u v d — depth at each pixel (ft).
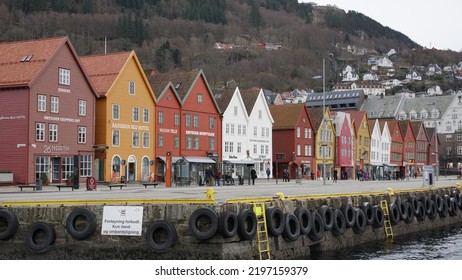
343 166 333.83
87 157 200.23
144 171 222.07
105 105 205.87
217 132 259.19
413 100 533.55
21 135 180.24
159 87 235.81
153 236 74.43
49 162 186.50
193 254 72.95
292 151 294.66
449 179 290.56
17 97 181.37
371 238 113.29
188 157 238.89
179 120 238.89
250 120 279.28
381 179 334.44
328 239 97.25
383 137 386.73
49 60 184.96
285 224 84.12
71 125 194.29
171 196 102.06
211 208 72.59
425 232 135.23
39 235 79.05
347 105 569.23
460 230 141.18
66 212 78.48
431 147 452.76
